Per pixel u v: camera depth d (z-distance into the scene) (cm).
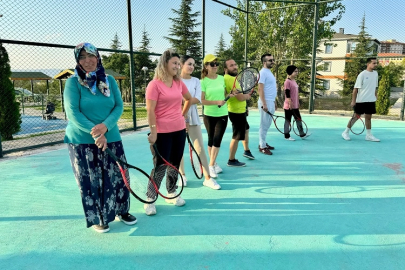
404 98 903
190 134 370
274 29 2041
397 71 2294
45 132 1033
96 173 258
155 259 233
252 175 427
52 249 246
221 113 394
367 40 3000
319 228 277
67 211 315
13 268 222
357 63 2458
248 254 238
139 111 1730
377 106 1373
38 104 2033
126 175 279
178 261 230
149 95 285
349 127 653
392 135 699
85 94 246
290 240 258
